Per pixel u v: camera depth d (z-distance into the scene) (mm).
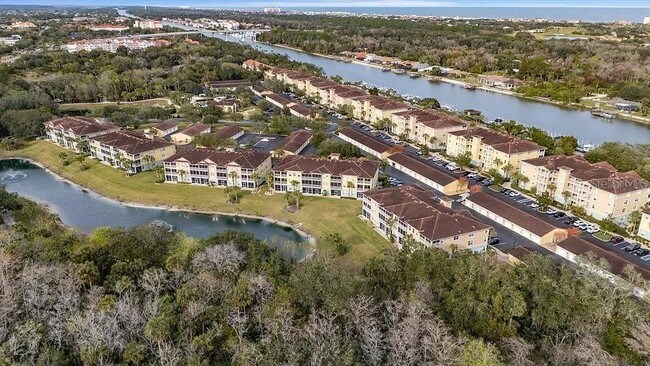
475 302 78875
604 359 65250
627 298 81000
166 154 188125
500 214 139250
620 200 137750
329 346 68062
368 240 130625
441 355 66688
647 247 126500
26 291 79875
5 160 199375
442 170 183625
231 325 75250
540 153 178375
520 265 95312
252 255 98125
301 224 141625
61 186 172500
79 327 71438
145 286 83000
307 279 83000
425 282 85125
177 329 73750
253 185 164125
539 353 74438
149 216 148500
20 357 68500
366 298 80688
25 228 116812
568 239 121188
